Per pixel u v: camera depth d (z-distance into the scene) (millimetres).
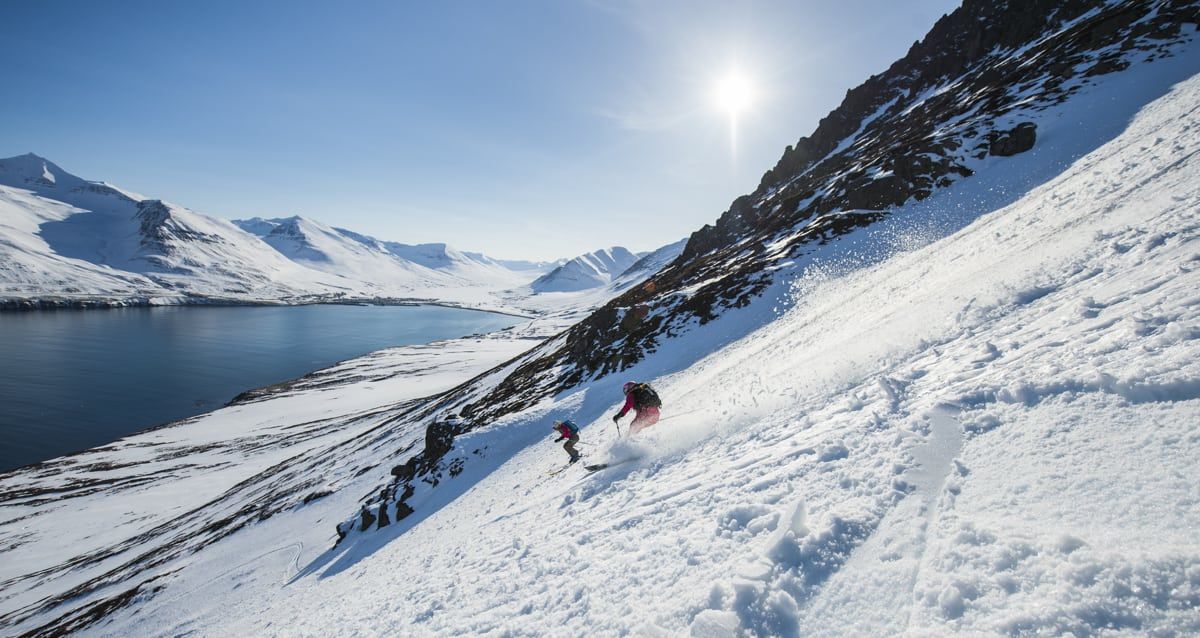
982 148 33375
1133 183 12016
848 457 5059
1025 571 2832
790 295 25875
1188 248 6207
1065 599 2543
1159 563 2488
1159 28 34875
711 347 23516
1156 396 3766
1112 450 3482
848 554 3574
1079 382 4449
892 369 7945
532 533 7617
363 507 22547
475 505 14602
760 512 4629
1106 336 5047
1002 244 14062
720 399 11906
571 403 22375
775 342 17922
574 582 4977
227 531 31500
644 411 11227
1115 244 8148
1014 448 4059
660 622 3678
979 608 2742
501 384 43125
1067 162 25188
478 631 4879
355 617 8023
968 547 3191
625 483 8148
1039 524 3123
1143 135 20531
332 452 48562
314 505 30422
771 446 6578
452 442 21922
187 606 21453
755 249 42375
